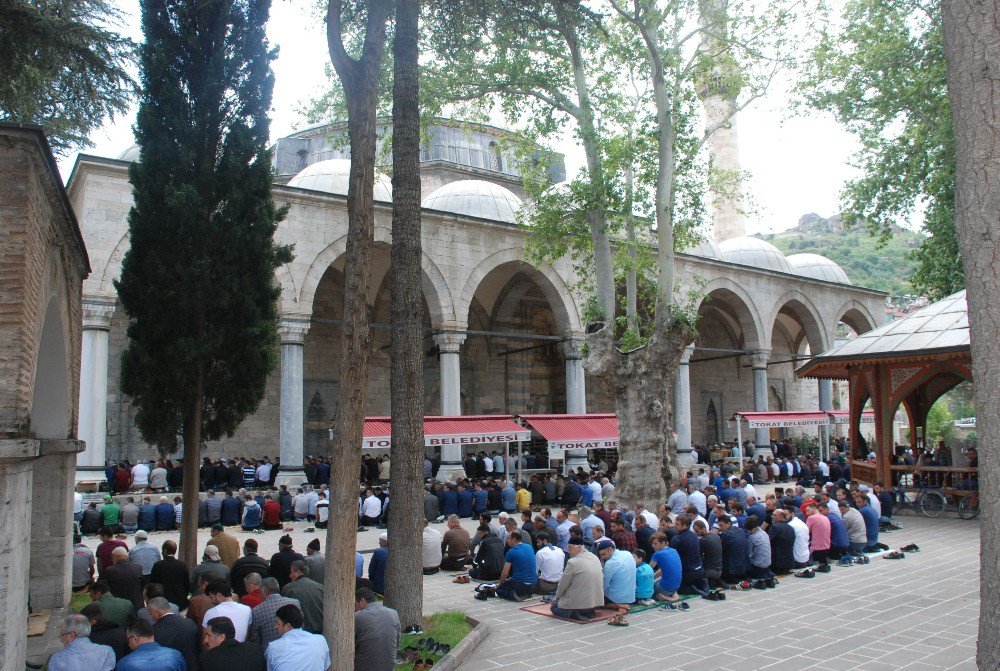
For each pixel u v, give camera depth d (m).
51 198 7.81
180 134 12.48
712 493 18.22
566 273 29.59
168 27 12.85
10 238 6.67
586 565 10.37
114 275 20.69
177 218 12.19
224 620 6.54
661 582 11.20
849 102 25.17
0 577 6.36
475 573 13.01
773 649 8.82
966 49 4.59
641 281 21.62
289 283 23.42
